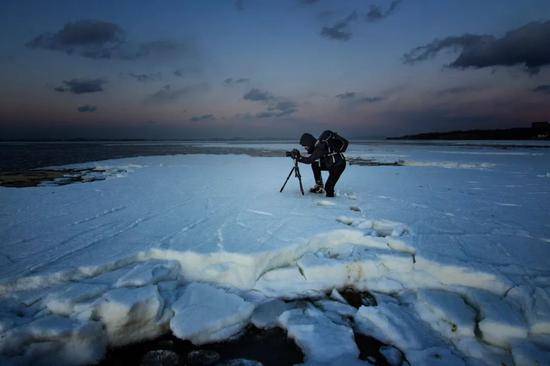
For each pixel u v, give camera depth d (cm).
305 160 610
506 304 258
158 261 320
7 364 201
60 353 219
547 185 762
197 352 232
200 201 568
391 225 432
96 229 401
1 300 252
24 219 445
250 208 514
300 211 493
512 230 404
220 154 2241
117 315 238
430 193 656
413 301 283
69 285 272
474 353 221
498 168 1189
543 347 219
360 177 927
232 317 255
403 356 227
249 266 316
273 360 226
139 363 225
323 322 255
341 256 357
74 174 993
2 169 1140
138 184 766
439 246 349
